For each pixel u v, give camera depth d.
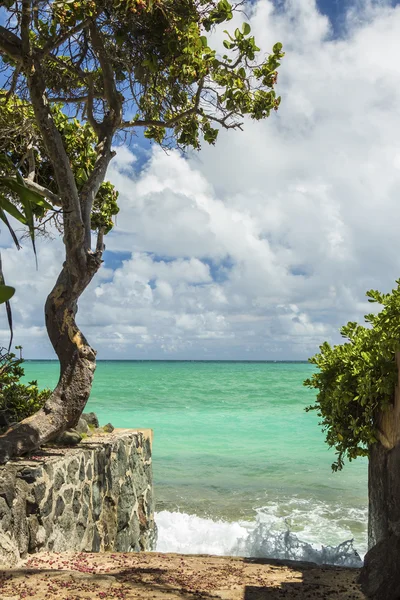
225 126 10.65
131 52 9.20
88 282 9.04
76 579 5.25
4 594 4.70
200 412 31.36
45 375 65.44
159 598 4.69
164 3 8.40
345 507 13.15
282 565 6.46
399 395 5.36
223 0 8.90
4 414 9.49
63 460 7.77
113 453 9.55
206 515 12.56
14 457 7.69
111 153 9.86
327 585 5.41
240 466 17.33
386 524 5.78
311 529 11.61
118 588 4.99
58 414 8.58
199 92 10.30
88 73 9.80
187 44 8.77
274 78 10.30
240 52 9.88
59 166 8.36
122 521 9.73
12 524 6.54
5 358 10.02
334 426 6.89
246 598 4.88
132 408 33.03
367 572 5.30
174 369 120.88
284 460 18.30
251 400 38.69
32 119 9.59
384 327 5.54
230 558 6.88
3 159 2.83
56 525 7.43
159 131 11.62
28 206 2.68
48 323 8.95
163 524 11.99
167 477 15.89
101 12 8.38
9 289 1.84
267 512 12.74
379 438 6.12
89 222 9.20
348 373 6.55
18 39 7.80
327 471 16.72
